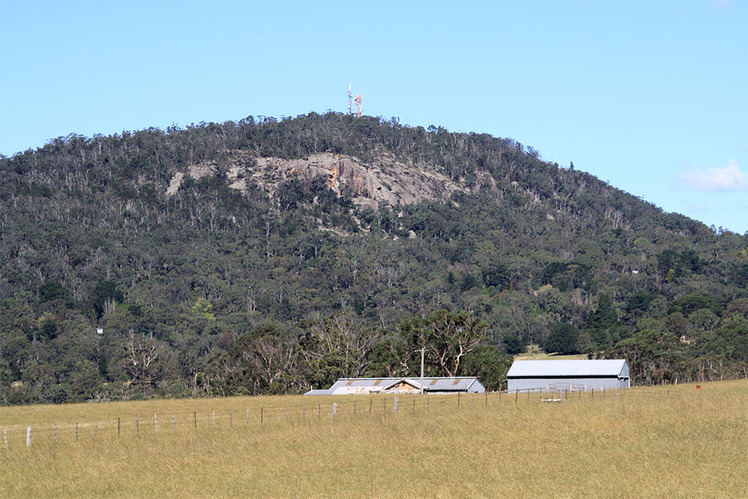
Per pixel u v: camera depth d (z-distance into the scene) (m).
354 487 52.72
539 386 139.00
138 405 118.69
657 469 55.38
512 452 62.25
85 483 54.69
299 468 58.28
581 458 59.50
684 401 82.94
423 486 52.69
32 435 76.25
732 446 61.62
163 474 56.81
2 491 52.94
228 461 60.78
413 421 77.12
